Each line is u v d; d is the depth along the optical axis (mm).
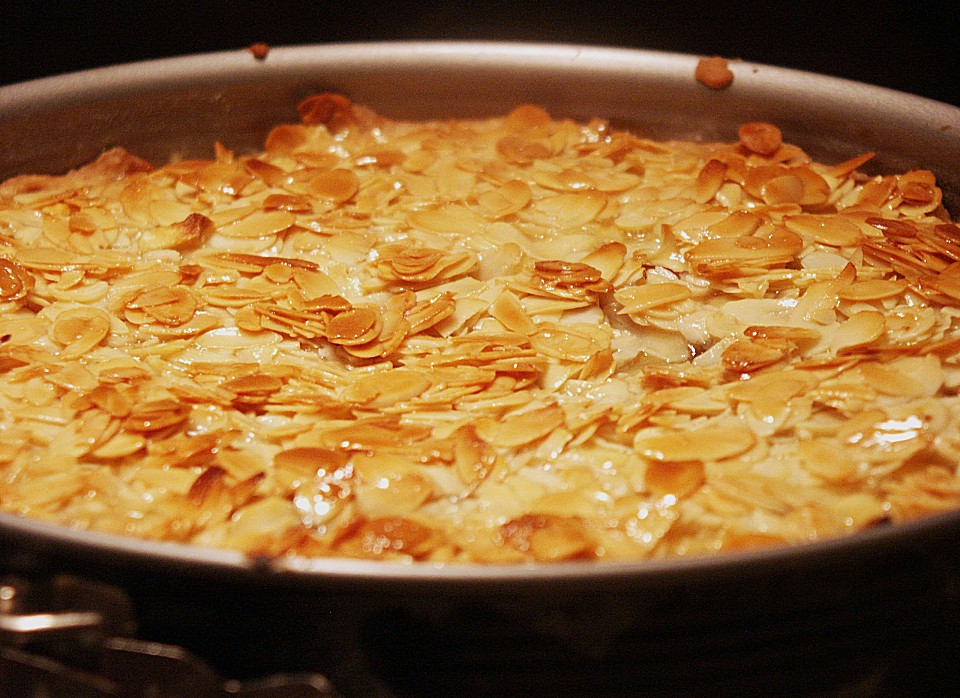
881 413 425
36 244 480
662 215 485
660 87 520
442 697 400
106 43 641
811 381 433
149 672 397
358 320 450
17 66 635
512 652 395
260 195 497
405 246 473
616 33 656
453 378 438
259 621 393
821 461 417
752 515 410
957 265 461
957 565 398
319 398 434
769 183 491
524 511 412
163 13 638
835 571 391
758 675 402
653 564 385
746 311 456
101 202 497
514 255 472
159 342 452
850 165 501
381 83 528
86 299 463
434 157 510
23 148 505
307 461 419
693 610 392
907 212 487
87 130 513
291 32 653
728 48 656
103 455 423
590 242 478
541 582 384
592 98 527
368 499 414
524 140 517
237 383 436
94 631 394
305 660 396
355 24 654
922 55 638
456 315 455
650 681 400
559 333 449
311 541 405
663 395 432
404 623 392
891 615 402
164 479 418
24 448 426
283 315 454
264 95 525
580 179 496
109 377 439
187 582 390
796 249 470
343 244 477
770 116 515
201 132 526
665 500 412
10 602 397
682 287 460
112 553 388
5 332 453
